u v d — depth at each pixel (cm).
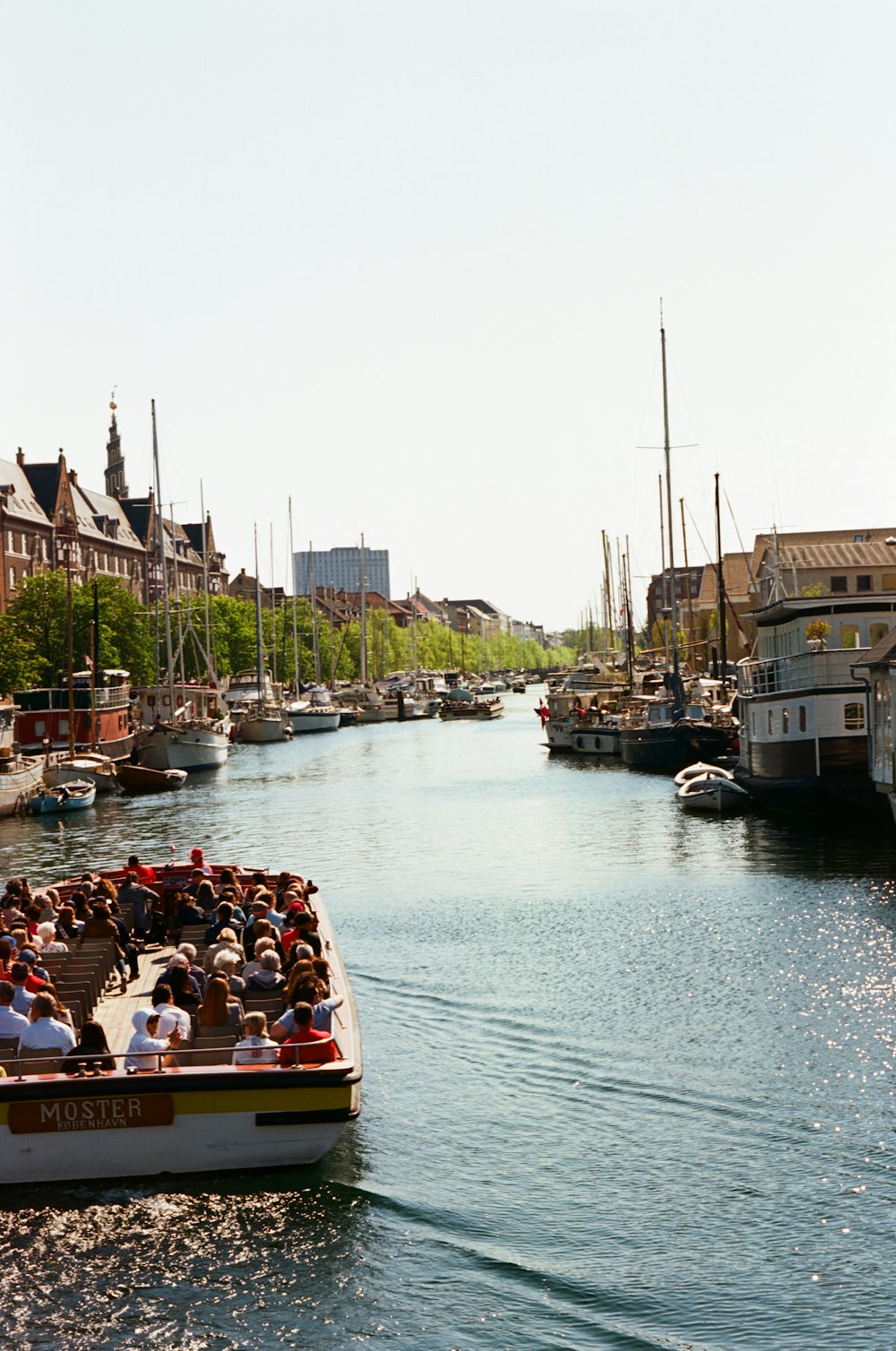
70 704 8000
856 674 4741
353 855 4856
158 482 10406
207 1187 1636
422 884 4112
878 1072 2114
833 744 4922
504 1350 1334
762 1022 2423
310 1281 1464
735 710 8150
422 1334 1366
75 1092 1599
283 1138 1633
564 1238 1562
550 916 3512
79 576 15588
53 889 2761
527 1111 1977
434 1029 2428
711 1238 1557
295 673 15800
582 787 7256
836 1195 1659
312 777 8550
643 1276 1470
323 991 1812
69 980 2041
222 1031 1747
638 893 3797
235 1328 1384
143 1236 1550
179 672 12850
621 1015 2502
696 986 2705
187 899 2547
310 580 17100
